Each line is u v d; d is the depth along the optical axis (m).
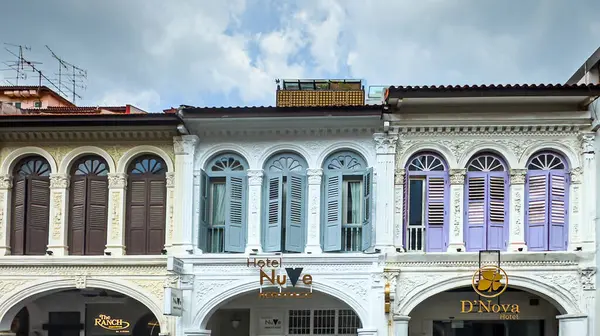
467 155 16.84
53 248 17.25
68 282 17.12
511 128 16.75
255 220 17.12
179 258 16.80
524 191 16.77
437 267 16.53
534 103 16.58
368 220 16.64
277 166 17.52
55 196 17.47
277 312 19.00
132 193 17.52
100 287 17.06
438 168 17.05
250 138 17.42
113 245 17.16
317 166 17.19
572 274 16.30
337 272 16.72
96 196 17.50
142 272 17.02
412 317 18.55
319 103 20.00
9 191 17.62
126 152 17.47
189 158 17.23
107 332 19.52
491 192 16.84
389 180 16.81
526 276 16.34
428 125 16.81
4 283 17.23
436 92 16.08
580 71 18.27
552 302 16.56
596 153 16.50
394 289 16.41
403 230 16.81
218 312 19.67
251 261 16.75
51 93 28.72
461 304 17.41
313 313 18.95
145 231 17.33
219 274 16.91
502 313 17.53
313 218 17.05
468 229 16.80
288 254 16.75
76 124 17.02
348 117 16.69
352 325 18.81
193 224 17.11
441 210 16.86
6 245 17.36
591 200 16.39
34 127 17.19
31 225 17.45
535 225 16.66
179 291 16.34
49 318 19.66
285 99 20.08
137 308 19.48
